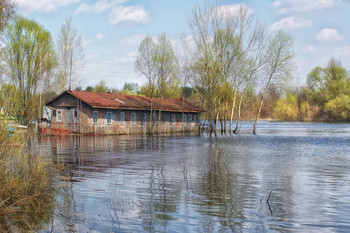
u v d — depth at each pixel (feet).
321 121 318.24
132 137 136.87
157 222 30.12
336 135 159.22
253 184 46.19
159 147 96.43
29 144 38.06
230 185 45.29
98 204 35.22
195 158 72.54
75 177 48.80
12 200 34.63
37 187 38.06
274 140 129.80
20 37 143.02
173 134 163.12
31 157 38.42
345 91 308.40
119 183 45.32
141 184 44.88
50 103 153.07
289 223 30.30
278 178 50.83
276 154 83.41
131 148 92.32
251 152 87.71
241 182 47.42
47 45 148.87
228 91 154.92
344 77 323.78
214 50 153.89
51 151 82.28
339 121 307.99
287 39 168.96
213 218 31.40
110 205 34.96
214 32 153.48
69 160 66.90
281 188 43.96
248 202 36.83
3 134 33.71
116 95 168.14
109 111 149.89
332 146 106.22
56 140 115.55
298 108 335.47
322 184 46.65
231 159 72.79
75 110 143.95
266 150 93.04
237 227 29.17
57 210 33.01
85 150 85.35
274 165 64.18
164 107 173.47
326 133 174.60
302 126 253.24
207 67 150.30
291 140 130.11
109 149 88.63
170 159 70.28
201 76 153.69
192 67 154.81
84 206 34.45
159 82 176.55
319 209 34.55
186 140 125.29
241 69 162.91
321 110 320.70
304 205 35.91
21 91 140.26
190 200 37.32
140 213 32.60
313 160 72.33
